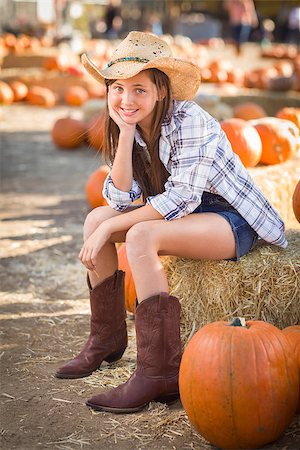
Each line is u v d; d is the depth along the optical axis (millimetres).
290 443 3809
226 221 4340
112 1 33125
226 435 3676
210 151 4211
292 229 5277
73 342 5207
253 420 3613
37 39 26844
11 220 8531
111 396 4176
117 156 4438
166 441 3871
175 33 34281
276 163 7430
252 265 4570
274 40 36062
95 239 4285
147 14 37156
